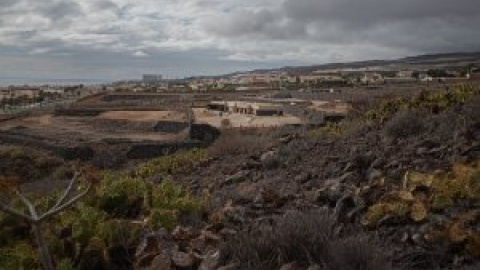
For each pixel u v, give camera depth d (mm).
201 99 163625
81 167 6852
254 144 18875
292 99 141750
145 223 6680
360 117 18672
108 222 6199
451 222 5645
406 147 10258
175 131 92750
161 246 5914
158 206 7695
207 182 12461
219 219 7148
